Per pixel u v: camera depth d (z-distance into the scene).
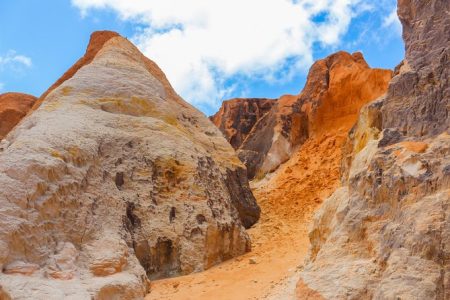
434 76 9.10
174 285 12.27
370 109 10.86
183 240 13.92
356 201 8.66
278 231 17.66
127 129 15.88
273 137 28.36
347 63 27.83
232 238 15.27
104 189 13.27
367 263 7.76
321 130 26.34
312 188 21.69
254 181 27.14
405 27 10.28
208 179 16.09
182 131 17.69
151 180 14.74
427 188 7.68
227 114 36.50
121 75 18.11
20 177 10.63
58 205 11.20
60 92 16.41
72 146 12.84
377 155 8.62
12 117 25.62
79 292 9.44
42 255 10.23
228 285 11.77
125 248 11.95
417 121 8.95
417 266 6.99
